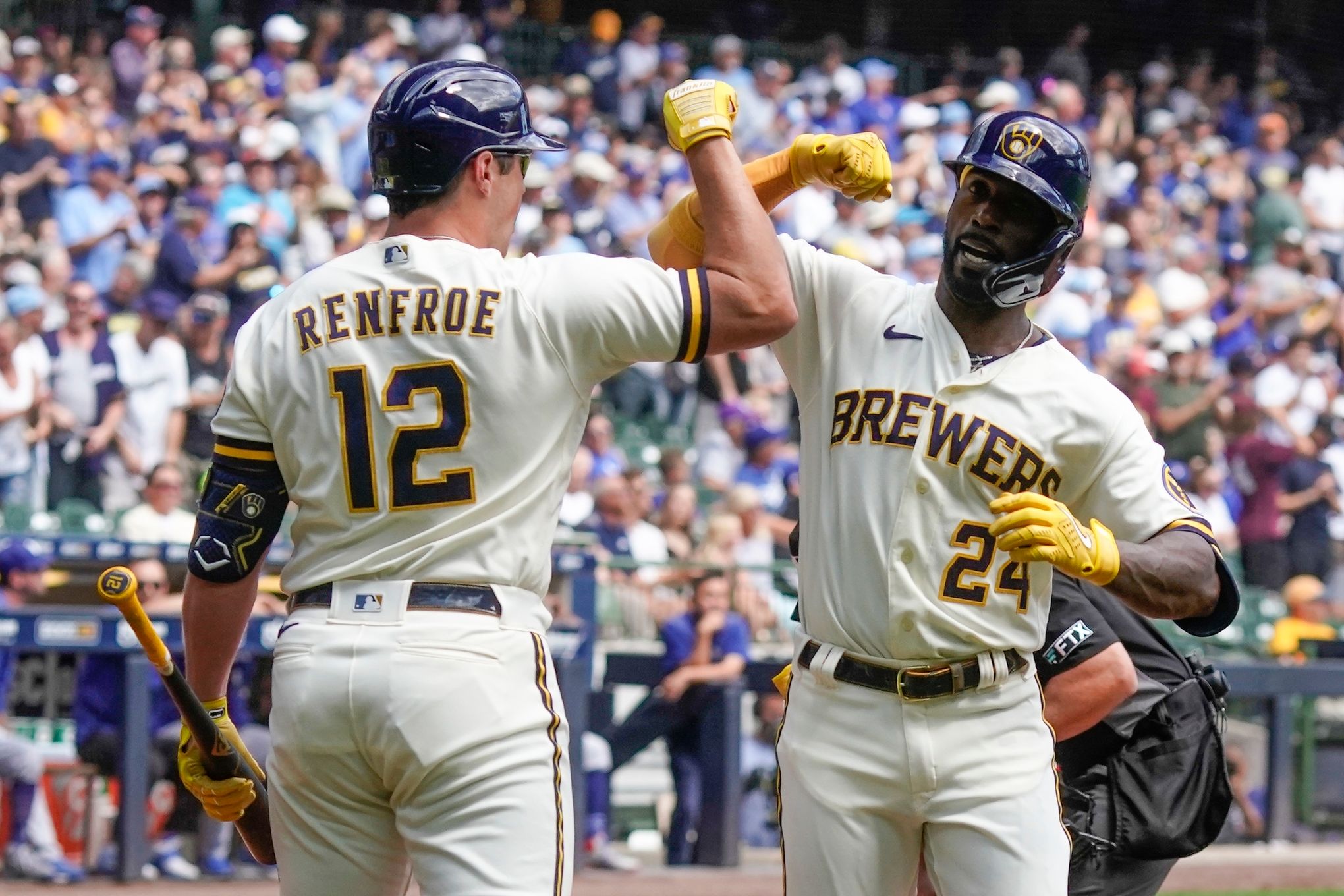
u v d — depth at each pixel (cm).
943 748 1153
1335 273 6025
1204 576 1127
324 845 1058
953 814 1156
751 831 2961
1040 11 7175
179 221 3825
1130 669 1314
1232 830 3119
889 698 1161
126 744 2402
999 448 1144
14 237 3894
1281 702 3114
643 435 4322
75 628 2395
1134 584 1092
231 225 3869
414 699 1011
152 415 3506
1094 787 1388
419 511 1027
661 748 3262
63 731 2484
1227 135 6944
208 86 4741
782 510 3853
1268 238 5784
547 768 1038
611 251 4672
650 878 2620
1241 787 3125
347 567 1037
